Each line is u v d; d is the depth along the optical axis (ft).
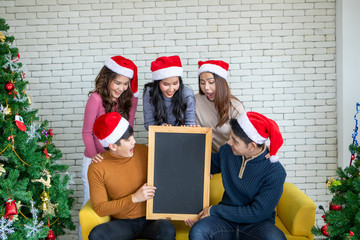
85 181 9.74
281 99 12.12
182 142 8.27
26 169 8.18
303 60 11.98
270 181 7.53
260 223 7.70
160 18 11.90
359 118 11.60
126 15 11.90
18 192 7.29
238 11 11.84
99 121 7.99
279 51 11.96
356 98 11.59
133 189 8.25
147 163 8.52
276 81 12.08
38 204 8.59
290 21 11.85
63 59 12.09
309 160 12.27
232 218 7.73
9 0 11.89
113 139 7.80
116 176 8.13
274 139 7.42
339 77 11.80
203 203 8.21
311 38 11.90
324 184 12.29
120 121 7.88
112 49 12.04
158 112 9.44
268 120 7.55
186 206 8.20
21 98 8.48
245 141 7.49
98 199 7.95
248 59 11.99
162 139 8.26
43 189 8.50
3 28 8.49
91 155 9.32
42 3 11.89
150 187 8.01
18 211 7.73
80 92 12.18
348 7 11.34
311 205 8.02
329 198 12.32
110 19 11.93
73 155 12.38
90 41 12.01
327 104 12.12
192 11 11.85
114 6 11.88
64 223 10.07
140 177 8.32
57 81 12.16
